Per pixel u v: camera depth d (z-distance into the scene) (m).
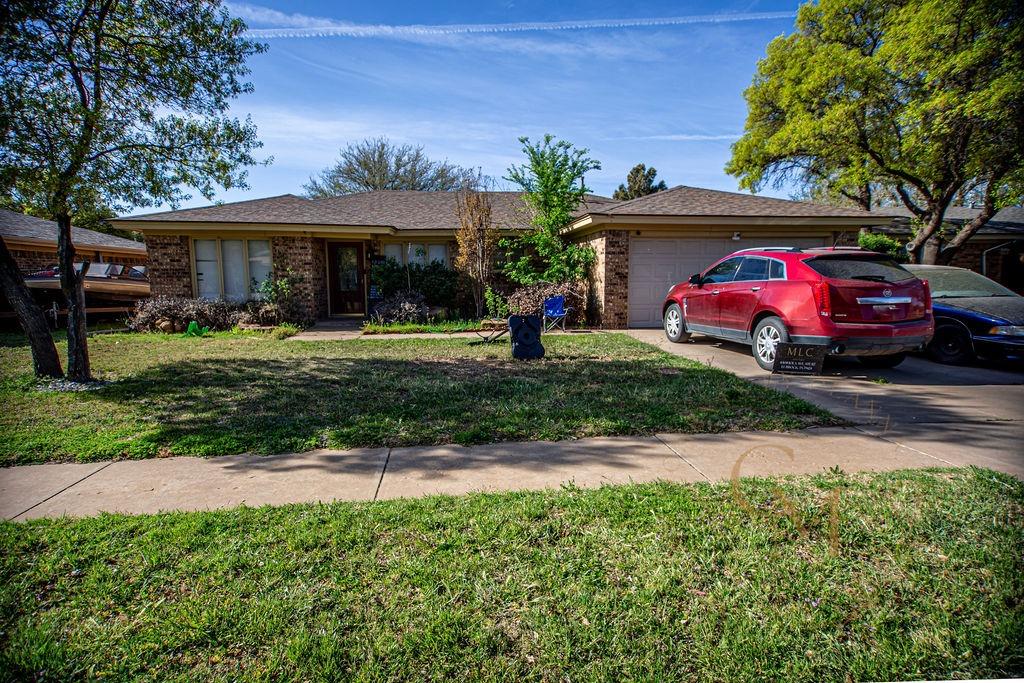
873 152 15.48
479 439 4.56
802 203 13.41
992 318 7.79
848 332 6.71
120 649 2.12
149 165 6.96
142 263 22.48
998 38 10.96
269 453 4.32
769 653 2.08
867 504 3.26
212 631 2.20
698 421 5.04
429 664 2.03
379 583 2.51
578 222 13.45
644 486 3.55
